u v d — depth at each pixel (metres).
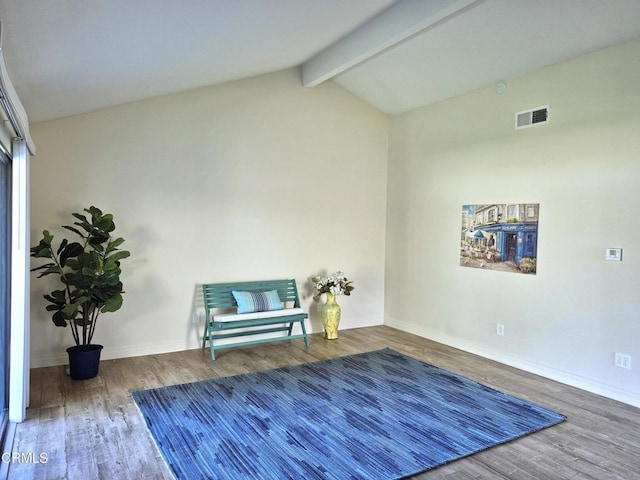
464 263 4.83
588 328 3.67
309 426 2.92
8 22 1.81
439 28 3.75
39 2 1.72
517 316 4.25
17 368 2.89
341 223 5.62
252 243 4.99
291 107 5.18
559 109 3.88
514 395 3.53
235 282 4.86
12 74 2.44
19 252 2.89
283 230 5.20
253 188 4.98
